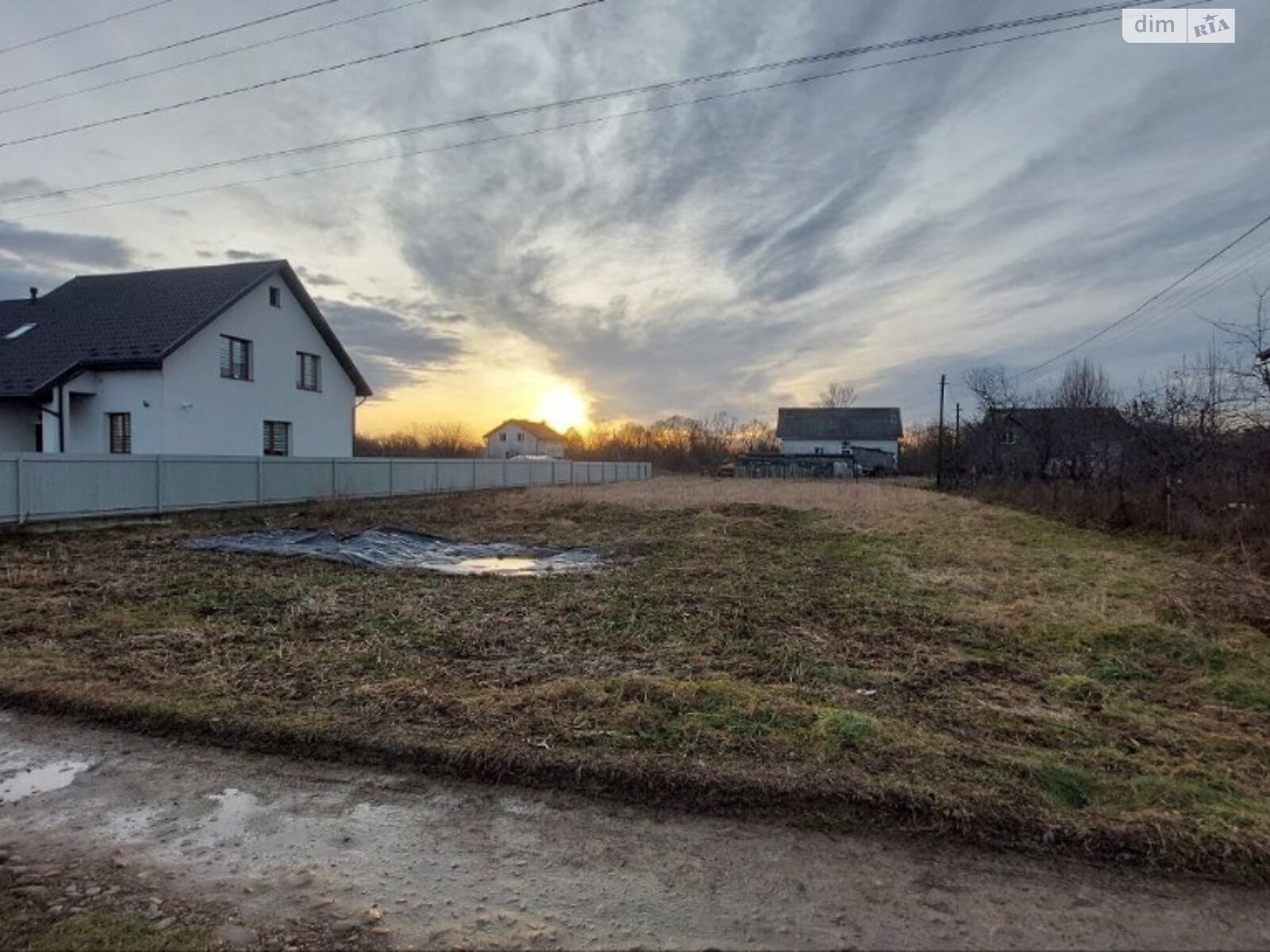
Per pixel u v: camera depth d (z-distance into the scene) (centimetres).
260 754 307
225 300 1717
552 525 1323
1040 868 226
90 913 199
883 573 795
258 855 230
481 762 288
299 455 1969
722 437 6500
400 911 202
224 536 1090
